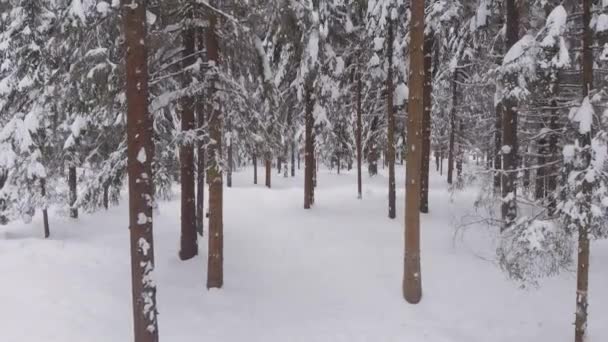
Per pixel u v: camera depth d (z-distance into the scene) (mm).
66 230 16750
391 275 12578
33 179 15609
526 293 11117
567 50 9227
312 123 20375
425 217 17734
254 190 26906
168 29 11320
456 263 12945
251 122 12180
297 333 9734
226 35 11172
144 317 7145
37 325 8469
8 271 10984
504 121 12734
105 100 11188
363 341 9422
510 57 9883
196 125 13820
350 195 23859
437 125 27156
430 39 17672
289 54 19375
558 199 9430
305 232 16891
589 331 9297
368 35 19234
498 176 12555
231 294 11336
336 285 12188
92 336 8469
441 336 9625
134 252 7137
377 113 24500
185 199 13219
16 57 15891
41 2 15703
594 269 11805
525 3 12188
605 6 8250
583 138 8414
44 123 15523
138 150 7039
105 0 11797
